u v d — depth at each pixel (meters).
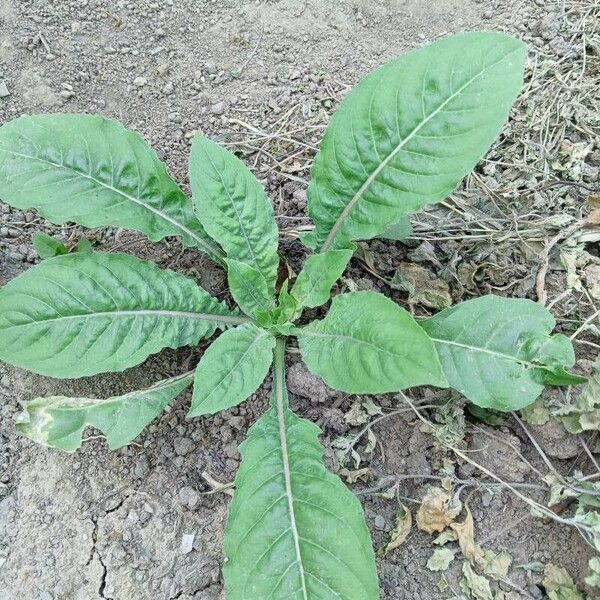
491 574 0.37
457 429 0.39
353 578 0.32
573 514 0.38
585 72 0.47
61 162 0.38
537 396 0.36
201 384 0.34
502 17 0.49
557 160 0.45
